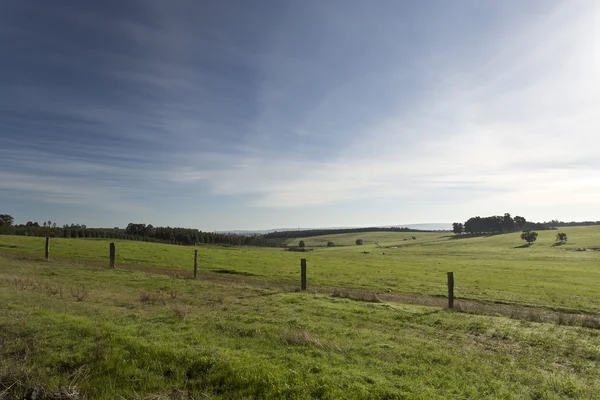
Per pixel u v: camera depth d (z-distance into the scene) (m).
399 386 7.74
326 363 8.88
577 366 10.19
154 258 41.91
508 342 12.45
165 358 8.52
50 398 6.97
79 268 28.27
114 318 12.30
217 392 7.34
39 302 13.52
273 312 15.46
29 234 98.25
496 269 52.50
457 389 7.86
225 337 10.92
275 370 7.96
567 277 43.12
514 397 7.64
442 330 13.84
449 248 138.50
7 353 8.49
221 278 29.91
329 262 53.91
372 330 13.20
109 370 7.97
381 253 117.06
